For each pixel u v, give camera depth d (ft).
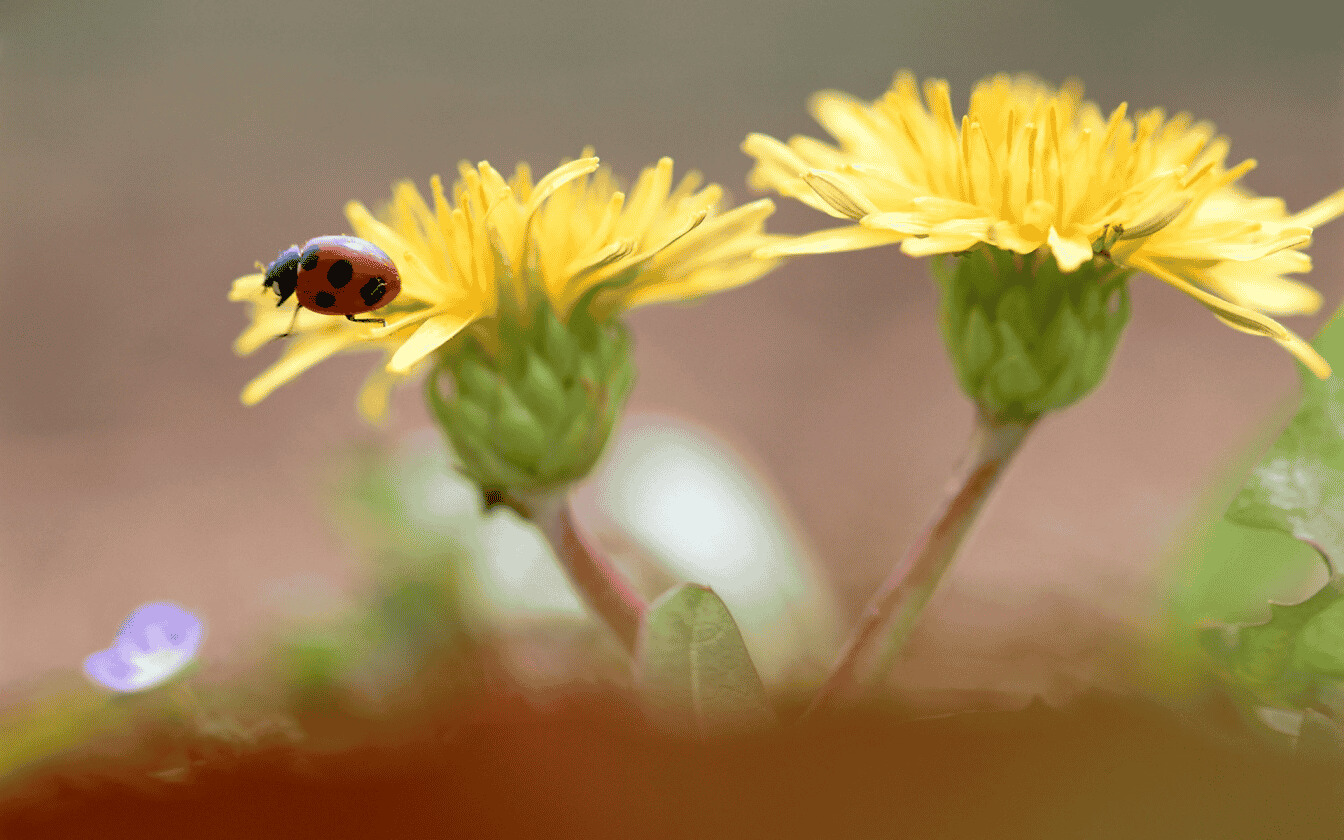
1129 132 1.12
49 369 3.46
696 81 4.85
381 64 4.91
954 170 1.13
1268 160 3.87
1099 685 1.07
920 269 3.80
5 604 2.52
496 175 1.14
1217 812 1.05
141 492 2.93
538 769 1.06
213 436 3.14
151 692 1.13
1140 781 1.05
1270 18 4.76
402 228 1.15
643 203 1.15
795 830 1.05
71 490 2.95
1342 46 4.43
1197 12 4.83
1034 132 1.12
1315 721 1.09
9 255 3.77
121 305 3.62
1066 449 2.64
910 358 3.30
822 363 3.32
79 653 2.27
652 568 1.32
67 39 4.68
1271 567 1.18
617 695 1.07
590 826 1.06
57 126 4.29
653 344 3.48
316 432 3.10
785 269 3.87
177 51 4.75
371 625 1.23
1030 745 1.05
